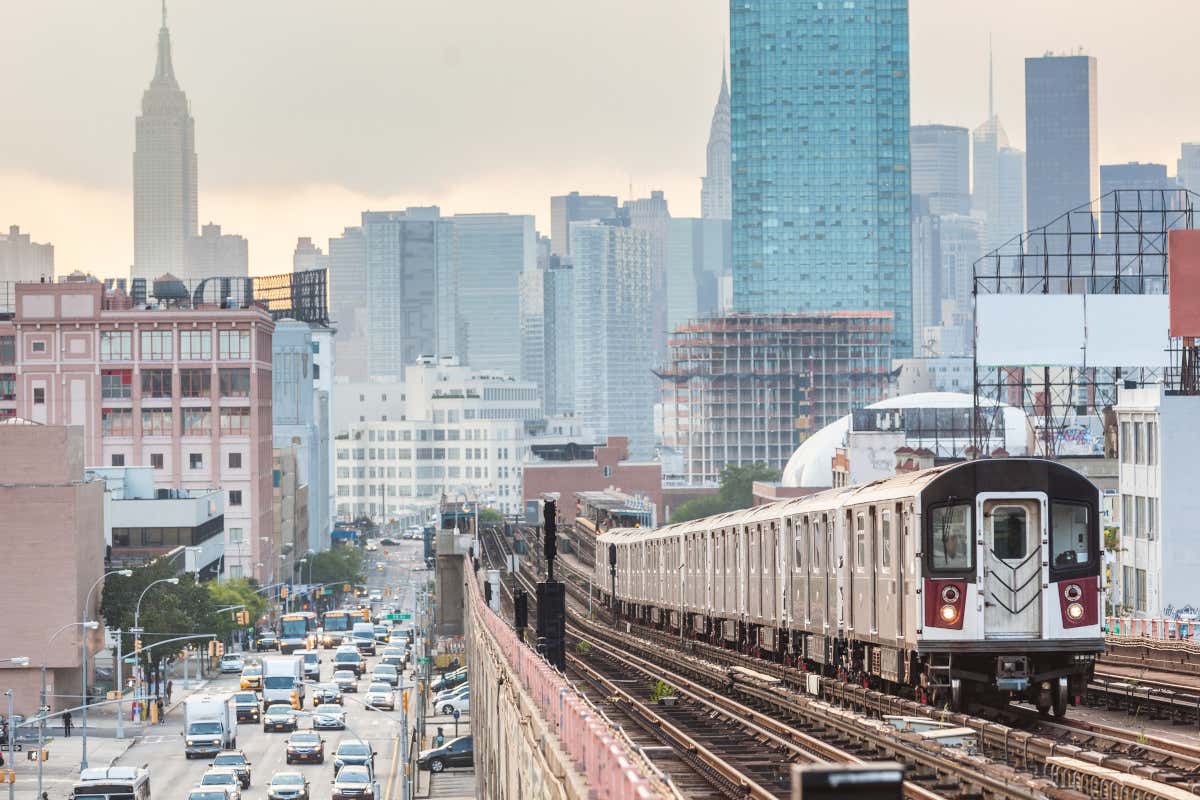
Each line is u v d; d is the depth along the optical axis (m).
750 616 116.75
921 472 77.31
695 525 148.38
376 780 169.75
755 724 74.69
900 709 75.19
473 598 169.38
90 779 132.00
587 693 103.94
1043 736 68.88
